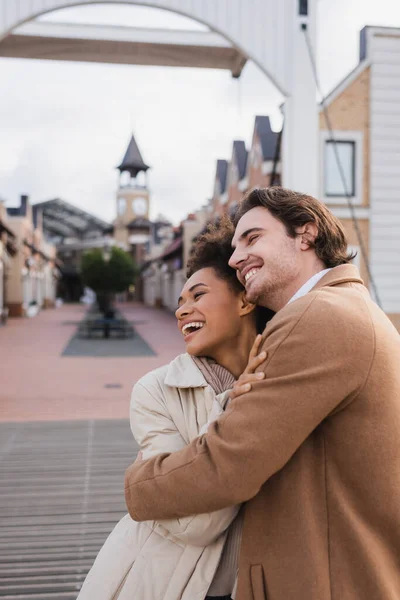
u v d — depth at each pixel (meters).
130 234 63.88
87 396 9.39
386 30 11.53
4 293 30.72
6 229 25.14
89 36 9.35
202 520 1.20
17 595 2.94
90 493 4.52
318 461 1.15
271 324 1.19
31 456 5.61
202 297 1.39
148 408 1.37
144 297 57.97
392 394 1.11
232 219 1.47
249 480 1.10
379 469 1.10
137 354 15.99
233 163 20.16
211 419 1.29
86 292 61.16
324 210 1.31
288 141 8.60
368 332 1.11
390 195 11.60
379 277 11.54
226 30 8.33
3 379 11.29
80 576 3.15
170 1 8.07
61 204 61.47
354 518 1.12
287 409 1.09
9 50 9.53
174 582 1.28
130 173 65.56
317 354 1.09
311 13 8.44
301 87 8.52
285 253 1.28
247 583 1.17
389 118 11.58
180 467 1.17
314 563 1.10
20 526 3.85
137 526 1.37
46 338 20.50
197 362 1.38
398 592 1.12
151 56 9.91
